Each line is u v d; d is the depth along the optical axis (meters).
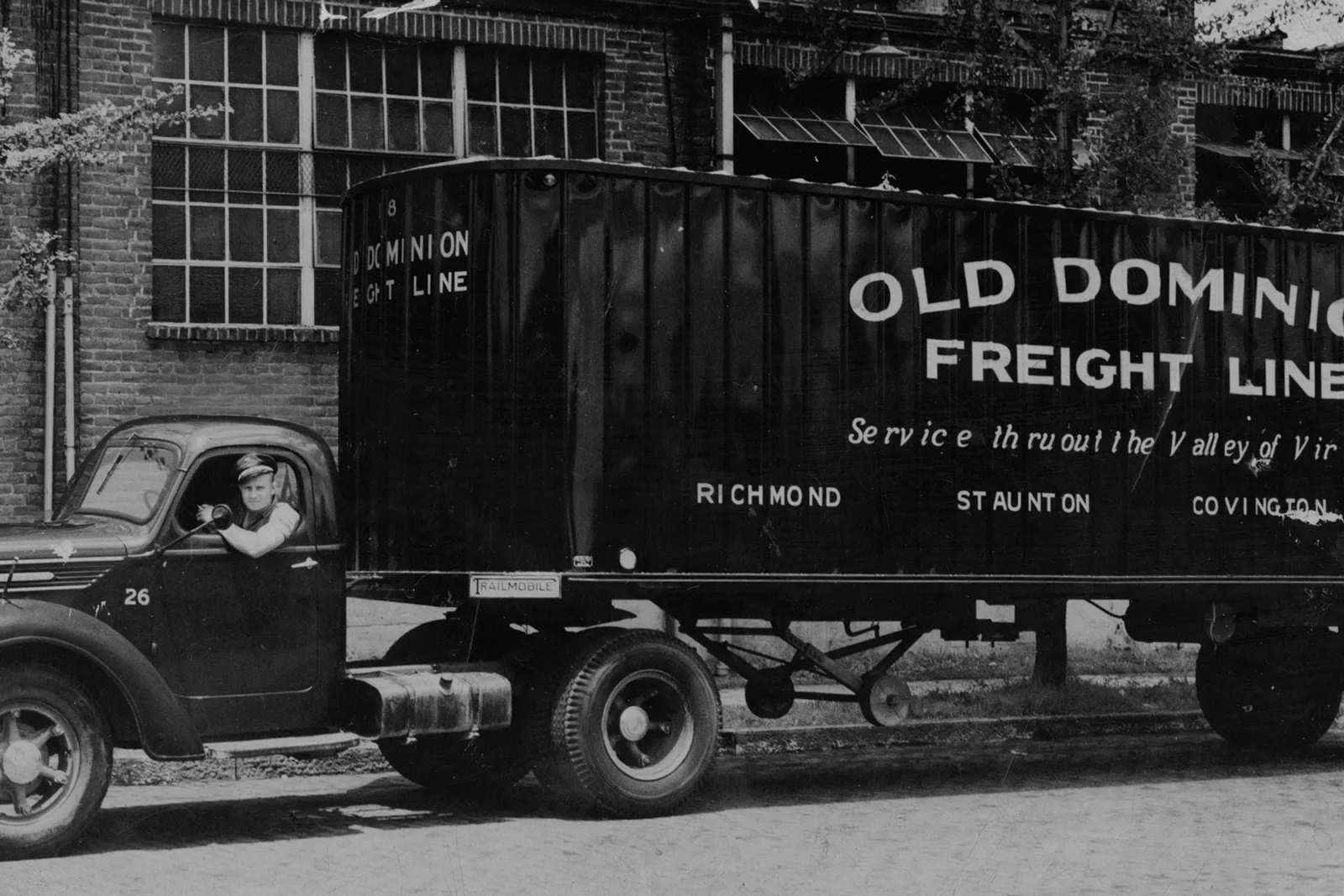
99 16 13.92
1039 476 10.68
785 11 16.00
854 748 12.39
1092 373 10.88
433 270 9.46
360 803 9.97
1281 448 11.59
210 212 14.41
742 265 9.77
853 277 10.10
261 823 9.09
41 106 13.68
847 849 8.30
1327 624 12.08
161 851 8.15
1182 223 11.20
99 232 13.85
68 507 8.98
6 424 13.54
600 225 9.39
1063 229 10.83
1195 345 11.27
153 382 13.99
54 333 13.61
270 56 14.66
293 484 9.02
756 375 9.77
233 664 8.70
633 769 9.35
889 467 10.17
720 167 15.80
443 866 7.78
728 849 8.30
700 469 9.59
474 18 15.21
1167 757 12.09
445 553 9.29
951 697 13.48
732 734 12.08
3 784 7.80
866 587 10.06
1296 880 7.48
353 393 9.95
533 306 9.28
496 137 15.44
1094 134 15.66
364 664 9.41
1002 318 10.59
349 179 14.87
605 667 9.28
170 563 8.52
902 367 10.23
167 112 14.22
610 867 7.77
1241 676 12.51
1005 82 14.55
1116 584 10.90
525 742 9.32
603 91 15.78
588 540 9.27
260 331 14.30
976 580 10.40
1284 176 15.68
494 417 9.24
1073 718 13.25
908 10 17.33
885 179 15.03
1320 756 12.38
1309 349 11.73
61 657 8.12
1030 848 8.32
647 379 9.47
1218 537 11.33
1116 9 14.29
